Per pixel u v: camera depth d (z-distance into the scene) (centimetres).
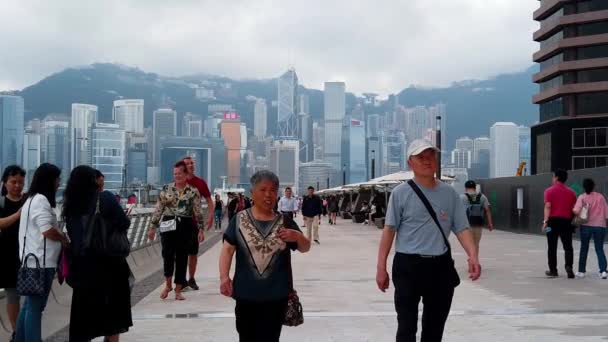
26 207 702
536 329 880
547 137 7369
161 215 1176
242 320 556
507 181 3797
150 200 5059
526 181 3516
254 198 562
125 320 708
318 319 966
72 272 689
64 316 996
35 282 692
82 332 685
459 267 1709
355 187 5347
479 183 4284
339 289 1295
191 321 958
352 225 4788
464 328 888
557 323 923
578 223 1435
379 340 825
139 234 1945
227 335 859
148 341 825
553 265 1473
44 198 702
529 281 1395
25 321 707
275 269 549
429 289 593
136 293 1279
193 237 1192
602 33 7038
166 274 1175
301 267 1730
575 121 7075
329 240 2927
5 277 757
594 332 862
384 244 609
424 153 603
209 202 1274
